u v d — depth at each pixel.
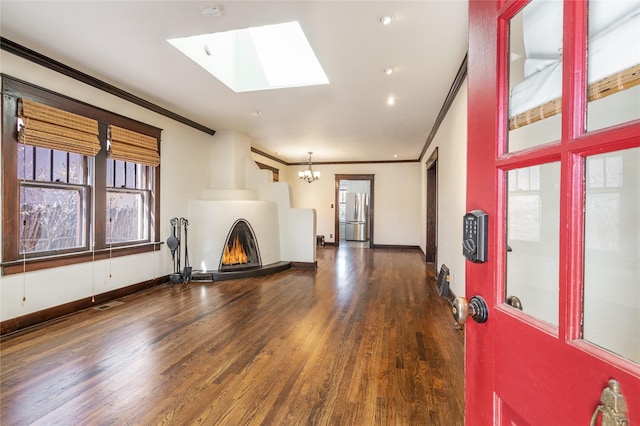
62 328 2.95
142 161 4.21
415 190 8.95
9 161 2.81
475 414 0.82
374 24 2.44
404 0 2.16
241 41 3.88
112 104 3.79
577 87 0.55
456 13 2.30
